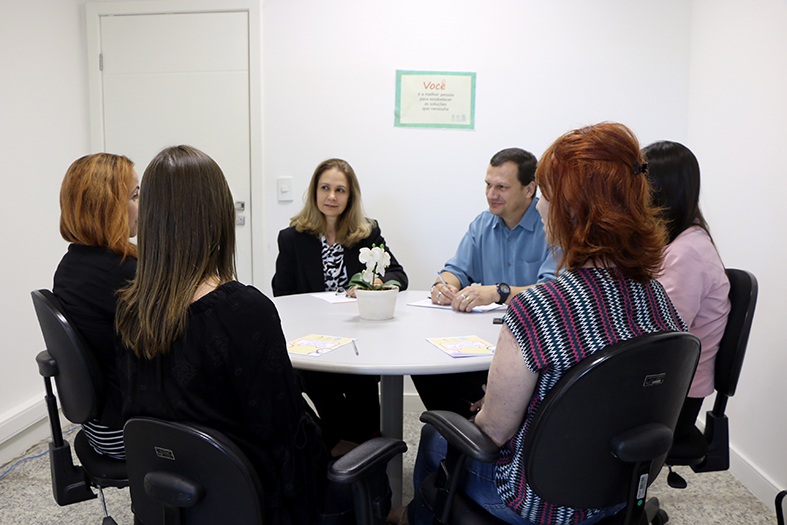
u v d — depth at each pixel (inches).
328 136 106.8
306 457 36.4
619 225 30.6
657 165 51.5
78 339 44.0
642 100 105.0
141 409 33.2
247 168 108.0
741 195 83.3
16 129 89.0
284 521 34.4
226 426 32.8
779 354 72.5
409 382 109.7
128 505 72.9
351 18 104.7
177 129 108.2
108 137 109.1
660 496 75.9
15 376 88.7
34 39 93.5
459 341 51.9
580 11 104.0
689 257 49.6
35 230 93.7
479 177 107.3
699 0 99.5
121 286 46.2
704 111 97.0
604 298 30.9
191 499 30.5
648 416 31.7
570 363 29.8
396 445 36.8
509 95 105.7
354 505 35.9
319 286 93.1
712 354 52.0
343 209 93.3
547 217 35.1
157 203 33.1
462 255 90.6
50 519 69.2
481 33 104.8
